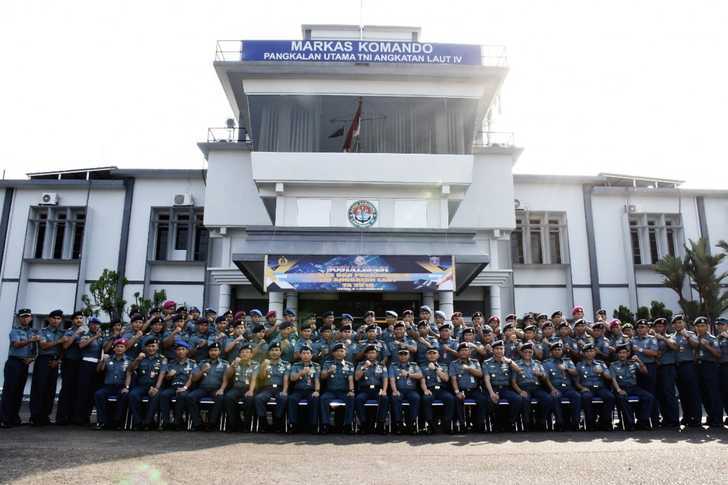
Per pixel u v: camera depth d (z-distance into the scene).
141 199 18.91
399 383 8.39
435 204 15.09
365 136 15.03
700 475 5.22
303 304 15.43
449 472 5.36
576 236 18.95
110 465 5.50
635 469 5.48
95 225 18.70
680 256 18.97
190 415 8.24
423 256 13.02
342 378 8.40
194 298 18.33
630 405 8.71
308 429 8.36
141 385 8.47
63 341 8.84
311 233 14.05
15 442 6.91
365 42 15.05
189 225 18.80
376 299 15.61
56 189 19.00
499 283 16.81
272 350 8.62
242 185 17.20
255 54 14.95
